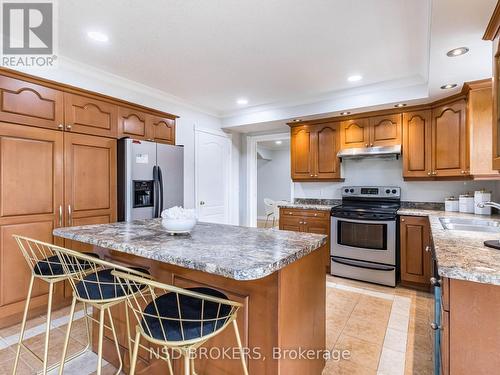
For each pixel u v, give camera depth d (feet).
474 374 3.61
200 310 3.92
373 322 7.97
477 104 8.41
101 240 5.32
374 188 12.65
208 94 12.18
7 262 7.39
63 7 6.15
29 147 7.73
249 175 16.93
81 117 8.88
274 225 26.04
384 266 10.74
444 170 10.14
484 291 3.53
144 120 10.89
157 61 8.90
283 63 9.03
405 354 6.48
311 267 5.15
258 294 4.25
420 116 10.96
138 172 9.97
